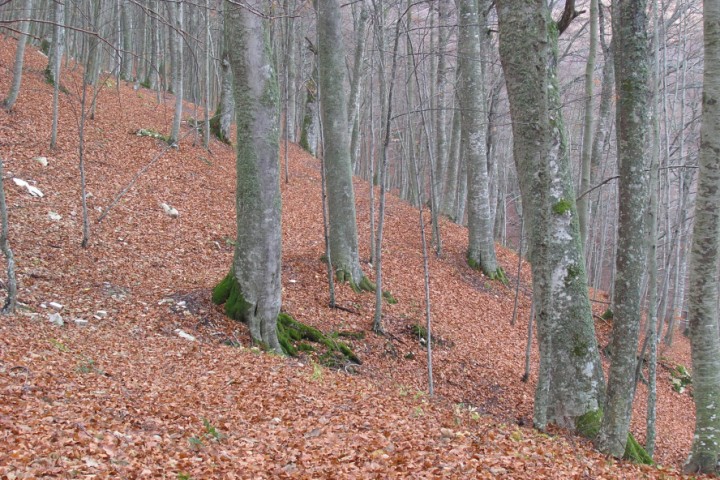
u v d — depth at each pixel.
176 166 18.30
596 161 19.23
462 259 18.16
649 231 9.52
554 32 8.26
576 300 8.26
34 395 5.44
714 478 6.75
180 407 6.05
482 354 12.73
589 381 8.17
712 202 6.83
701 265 7.01
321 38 13.01
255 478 4.60
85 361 6.88
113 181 15.31
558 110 8.29
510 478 5.13
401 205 22.77
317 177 23.88
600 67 20.34
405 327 12.46
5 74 19.95
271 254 9.72
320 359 10.15
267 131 9.41
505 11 6.98
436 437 6.12
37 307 8.52
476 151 17.62
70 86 22.38
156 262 11.75
